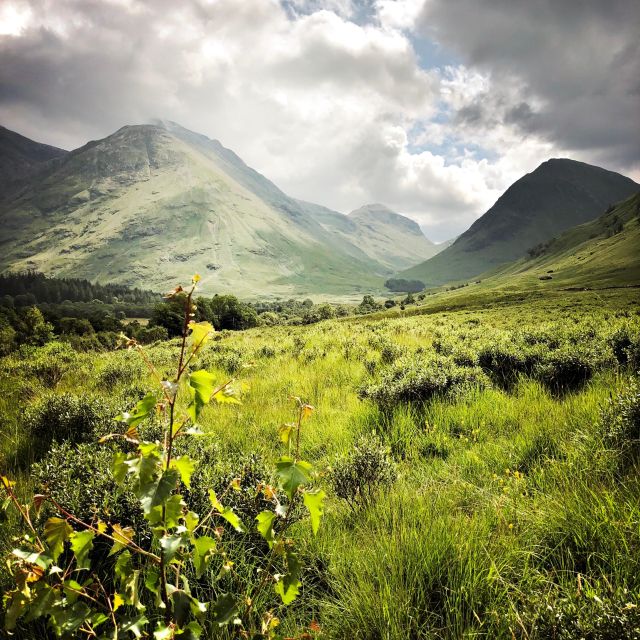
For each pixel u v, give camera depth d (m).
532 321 46.66
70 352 16.12
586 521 2.69
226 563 1.87
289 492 1.48
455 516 3.21
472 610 2.17
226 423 6.57
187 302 1.35
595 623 1.79
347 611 2.36
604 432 4.05
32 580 1.35
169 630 1.31
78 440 5.87
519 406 6.04
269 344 18.67
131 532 1.46
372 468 4.16
